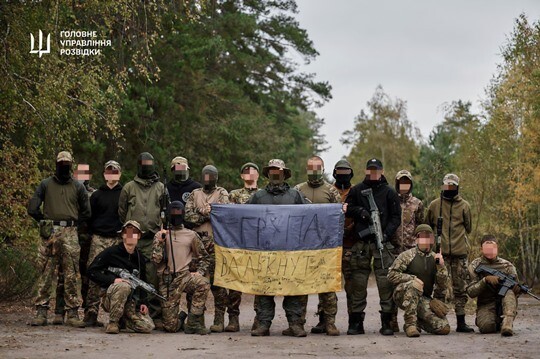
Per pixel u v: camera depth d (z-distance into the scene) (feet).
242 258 37.45
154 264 38.88
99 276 37.24
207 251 39.40
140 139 82.89
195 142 93.97
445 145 163.43
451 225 40.78
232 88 101.60
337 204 37.55
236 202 40.55
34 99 47.37
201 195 39.99
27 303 48.57
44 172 50.60
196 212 39.65
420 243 37.40
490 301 38.27
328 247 37.27
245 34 118.11
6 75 45.98
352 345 33.09
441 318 37.29
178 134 89.10
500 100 92.02
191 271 38.27
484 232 88.53
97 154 77.00
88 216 39.27
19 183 47.98
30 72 48.06
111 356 29.58
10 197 47.83
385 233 37.73
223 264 37.65
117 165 40.47
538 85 85.05
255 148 102.06
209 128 93.66
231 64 111.75
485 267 38.17
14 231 48.06
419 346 32.78
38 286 38.60
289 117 156.04
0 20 46.60
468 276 40.32
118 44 65.16
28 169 48.83
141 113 81.87
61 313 39.37
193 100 93.91
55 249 38.55
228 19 108.37
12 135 52.13
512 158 90.84
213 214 38.09
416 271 37.32
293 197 38.27
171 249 37.65
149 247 39.60
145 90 83.56
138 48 59.16
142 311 36.91
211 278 39.37
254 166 41.01
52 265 38.63
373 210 37.55
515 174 86.22
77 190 38.83
